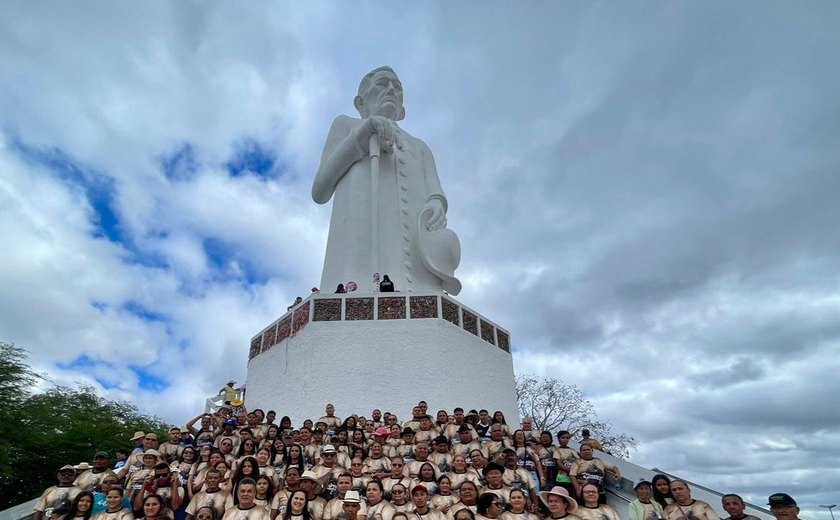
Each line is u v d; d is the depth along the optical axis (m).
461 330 17.88
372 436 11.36
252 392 18.91
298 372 16.62
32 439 22.45
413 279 20.94
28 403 24.72
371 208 22.03
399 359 16.39
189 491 8.94
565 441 10.49
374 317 17.11
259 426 12.10
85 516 8.07
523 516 7.58
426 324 16.97
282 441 10.31
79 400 29.23
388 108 25.56
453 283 21.03
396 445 10.79
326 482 9.05
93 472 9.26
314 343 16.58
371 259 20.98
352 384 15.98
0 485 22.14
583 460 9.59
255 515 7.60
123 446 26.56
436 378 16.22
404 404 15.77
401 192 22.86
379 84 26.09
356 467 9.44
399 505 8.17
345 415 15.59
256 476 8.45
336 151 23.38
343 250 21.19
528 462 9.87
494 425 10.84
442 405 15.98
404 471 9.30
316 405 15.74
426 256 20.84
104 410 29.84
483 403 17.53
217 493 8.35
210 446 10.05
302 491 7.80
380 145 22.83
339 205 22.67
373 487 8.25
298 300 20.05
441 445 9.99
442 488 8.48
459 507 7.88
